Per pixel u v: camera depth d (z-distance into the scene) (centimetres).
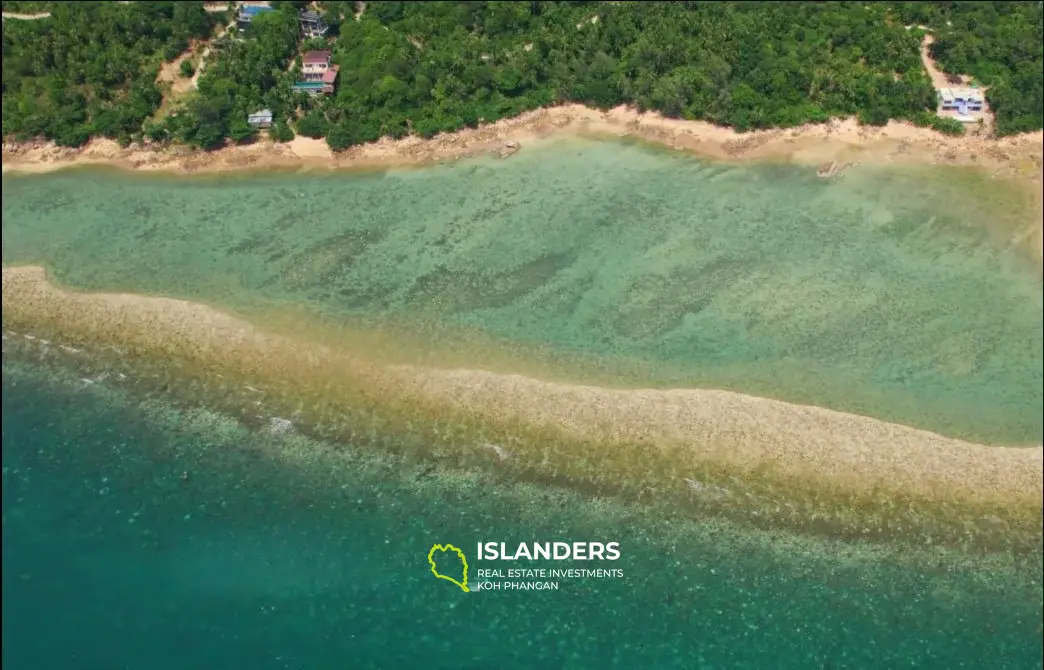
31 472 4681
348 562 4266
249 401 4991
